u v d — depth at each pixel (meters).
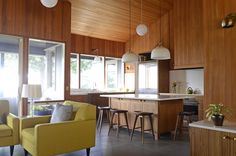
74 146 3.60
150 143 4.70
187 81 7.71
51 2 4.15
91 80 8.58
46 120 4.13
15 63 6.15
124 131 5.85
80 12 6.74
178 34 7.29
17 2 5.36
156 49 5.35
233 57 2.93
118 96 5.91
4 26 5.15
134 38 8.91
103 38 8.65
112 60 9.17
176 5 7.38
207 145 2.71
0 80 6.05
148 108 5.38
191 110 6.85
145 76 8.20
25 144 3.60
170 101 5.48
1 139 3.65
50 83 6.45
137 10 7.25
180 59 7.22
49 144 3.33
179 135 5.43
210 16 3.16
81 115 3.78
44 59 6.51
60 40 6.07
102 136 5.28
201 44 6.72
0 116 4.24
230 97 2.95
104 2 6.50
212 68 3.13
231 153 2.51
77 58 8.10
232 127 2.63
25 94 4.26
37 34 5.65
